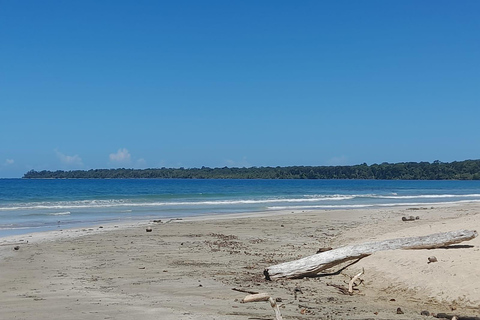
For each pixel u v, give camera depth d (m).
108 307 8.72
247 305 9.04
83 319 7.80
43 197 55.81
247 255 15.54
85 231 22.41
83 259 14.82
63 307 8.73
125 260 14.60
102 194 65.06
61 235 20.95
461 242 12.66
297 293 10.27
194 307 8.79
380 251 12.40
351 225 24.66
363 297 10.07
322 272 12.34
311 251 16.38
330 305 9.30
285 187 104.12
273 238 19.94
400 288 10.27
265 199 52.88
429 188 103.62
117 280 11.60
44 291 10.30
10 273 12.55
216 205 43.22
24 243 18.41
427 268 10.70
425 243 12.50
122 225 25.31
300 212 33.84
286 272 11.61
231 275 12.27
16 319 7.82
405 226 21.28
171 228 23.56
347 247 12.41
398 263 11.37
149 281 11.46
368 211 33.41
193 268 13.26
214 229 23.16
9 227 24.86
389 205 44.00
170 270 12.96
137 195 61.12
